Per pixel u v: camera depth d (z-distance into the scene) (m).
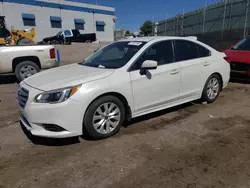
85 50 20.00
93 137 3.34
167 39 4.24
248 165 2.73
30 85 3.28
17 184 2.42
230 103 5.14
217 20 18.73
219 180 2.47
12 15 29.39
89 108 3.18
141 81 3.66
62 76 3.44
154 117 4.29
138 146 3.21
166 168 2.69
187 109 4.73
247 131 3.66
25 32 19.05
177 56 4.27
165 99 4.09
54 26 33.62
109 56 4.16
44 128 3.08
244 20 15.92
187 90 4.46
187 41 4.55
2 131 3.74
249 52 7.07
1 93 6.33
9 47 7.32
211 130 3.71
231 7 17.06
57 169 2.69
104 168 2.70
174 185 2.40
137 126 3.89
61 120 3.00
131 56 3.76
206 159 2.87
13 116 4.45
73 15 35.38
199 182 2.44
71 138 3.46
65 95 3.00
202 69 4.64
